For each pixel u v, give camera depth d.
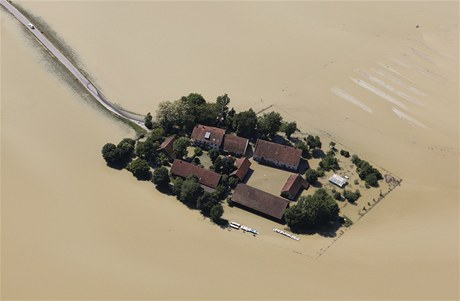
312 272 98.19
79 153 125.19
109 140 131.00
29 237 100.06
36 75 152.00
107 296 89.06
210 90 152.75
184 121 132.75
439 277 98.75
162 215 108.81
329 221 112.50
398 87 160.75
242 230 107.62
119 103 145.25
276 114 133.12
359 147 136.50
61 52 163.50
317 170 125.94
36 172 117.12
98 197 111.88
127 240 101.19
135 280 92.50
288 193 116.38
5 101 140.00
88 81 152.50
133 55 165.50
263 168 126.44
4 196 109.38
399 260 102.50
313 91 156.25
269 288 93.44
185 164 120.12
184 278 93.81
